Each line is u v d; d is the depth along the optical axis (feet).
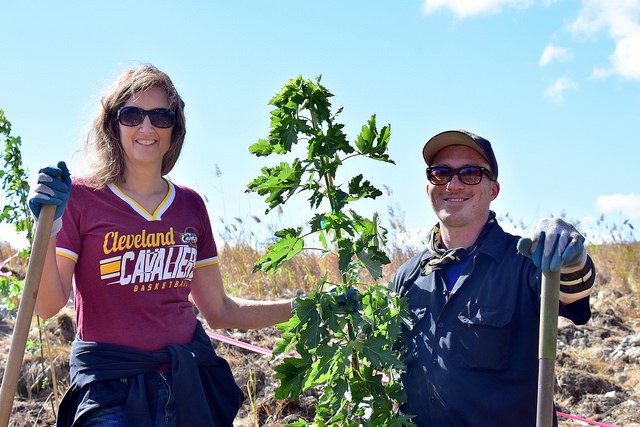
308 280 29.96
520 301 11.13
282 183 10.97
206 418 11.09
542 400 9.09
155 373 11.13
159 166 11.70
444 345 11.28
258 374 19.30
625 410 18.90
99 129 11.53
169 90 11.71
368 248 11.05
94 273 11.09
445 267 11.74
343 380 10.97
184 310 11.61
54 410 17.16
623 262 34.86
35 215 10.17
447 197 11.79
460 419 11.00
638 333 25.30
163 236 11.38
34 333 20.76
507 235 11.76
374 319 11.04
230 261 32.30
